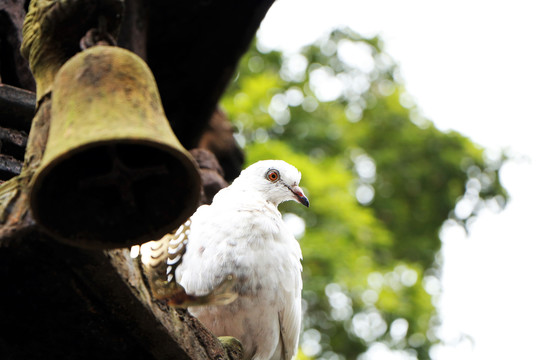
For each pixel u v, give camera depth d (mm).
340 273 16359
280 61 21219
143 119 3580
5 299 4094
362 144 22172
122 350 4516
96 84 3672
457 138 23047
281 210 17094
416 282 18531
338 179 17531
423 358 18422
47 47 4191
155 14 9352
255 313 6664
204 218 6805
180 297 4176
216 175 9453
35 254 3803
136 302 4133
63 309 4148
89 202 3744
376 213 22000
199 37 9727
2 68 7066
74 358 4586
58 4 4133
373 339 17969
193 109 10250
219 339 5602
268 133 19266
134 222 3754
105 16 4168
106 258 3867
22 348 4488
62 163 3697
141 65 3826
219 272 6539
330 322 17766
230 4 9383
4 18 7098
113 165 3721
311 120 20203
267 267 6656
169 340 4449
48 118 3979
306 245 16516
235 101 17812
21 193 3822
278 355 7215
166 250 6625
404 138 22531
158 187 3820
